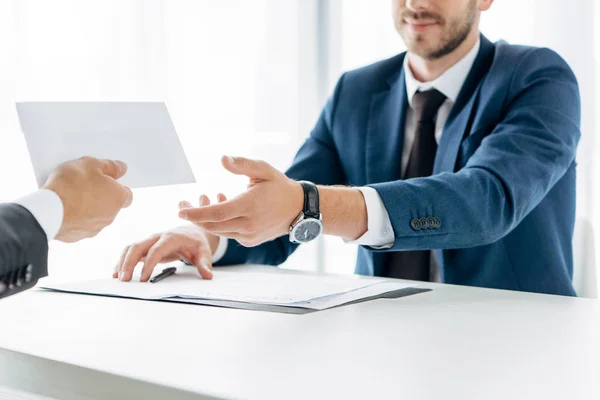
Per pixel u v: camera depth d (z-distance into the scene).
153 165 0.86
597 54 2.12
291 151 2.66
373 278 1.05
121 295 0.87
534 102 1.29
